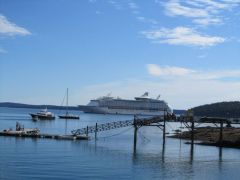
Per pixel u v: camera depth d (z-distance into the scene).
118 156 73.38
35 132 108.31
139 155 75.81
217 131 112.25
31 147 81.62
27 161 63.62
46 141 94.25
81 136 103.00
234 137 101.38
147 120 97.00
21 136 101.88
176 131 144.38
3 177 51.50
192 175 57.38
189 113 110.25
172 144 98.38
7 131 105.56
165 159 71.31
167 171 59.50
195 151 83.69
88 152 77.44
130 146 91.94
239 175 58.44
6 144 85.38
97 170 58.25
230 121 101.56
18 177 51.78
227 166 65.38
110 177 53.91
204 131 115.69
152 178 54.38
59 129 158.88
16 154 70.94
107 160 67.94
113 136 123.94
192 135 94.56
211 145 96.00
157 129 179.12
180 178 55.16
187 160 70.75
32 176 52.53
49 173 54.72
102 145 91.62
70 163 63.25
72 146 86.50
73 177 52.88
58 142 93.50
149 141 106.38
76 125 195.25
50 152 75.19
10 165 59.56
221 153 80.88
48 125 191.38
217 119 99.44
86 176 53.84
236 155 78.19
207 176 57.06
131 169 60.06
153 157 73.50
